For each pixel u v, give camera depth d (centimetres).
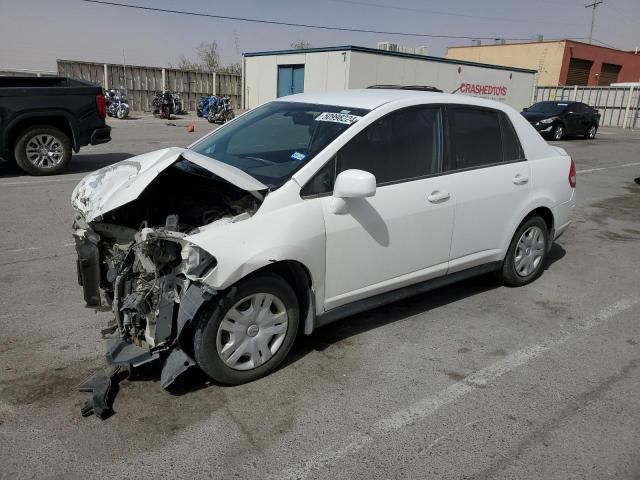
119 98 2202
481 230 449
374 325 427
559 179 514
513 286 515
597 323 446
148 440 287
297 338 401
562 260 612
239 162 380
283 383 343
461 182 425
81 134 973
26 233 622
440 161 417
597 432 305
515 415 319
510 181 464
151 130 1856
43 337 389
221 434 293
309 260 341
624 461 282
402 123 396
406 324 431
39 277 497
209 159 356
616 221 812
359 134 371
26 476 259
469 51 4494
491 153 459
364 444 290
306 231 336
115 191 349
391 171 387
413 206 392
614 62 4338
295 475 266
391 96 414
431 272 421
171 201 380
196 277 296
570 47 3984
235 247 308
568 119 2197
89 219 350
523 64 4178
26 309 432
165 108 2286
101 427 295
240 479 262
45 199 778
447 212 416
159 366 352
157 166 350
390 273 393
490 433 302
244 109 2869
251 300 329
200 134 1775
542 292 509
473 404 328
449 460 280
